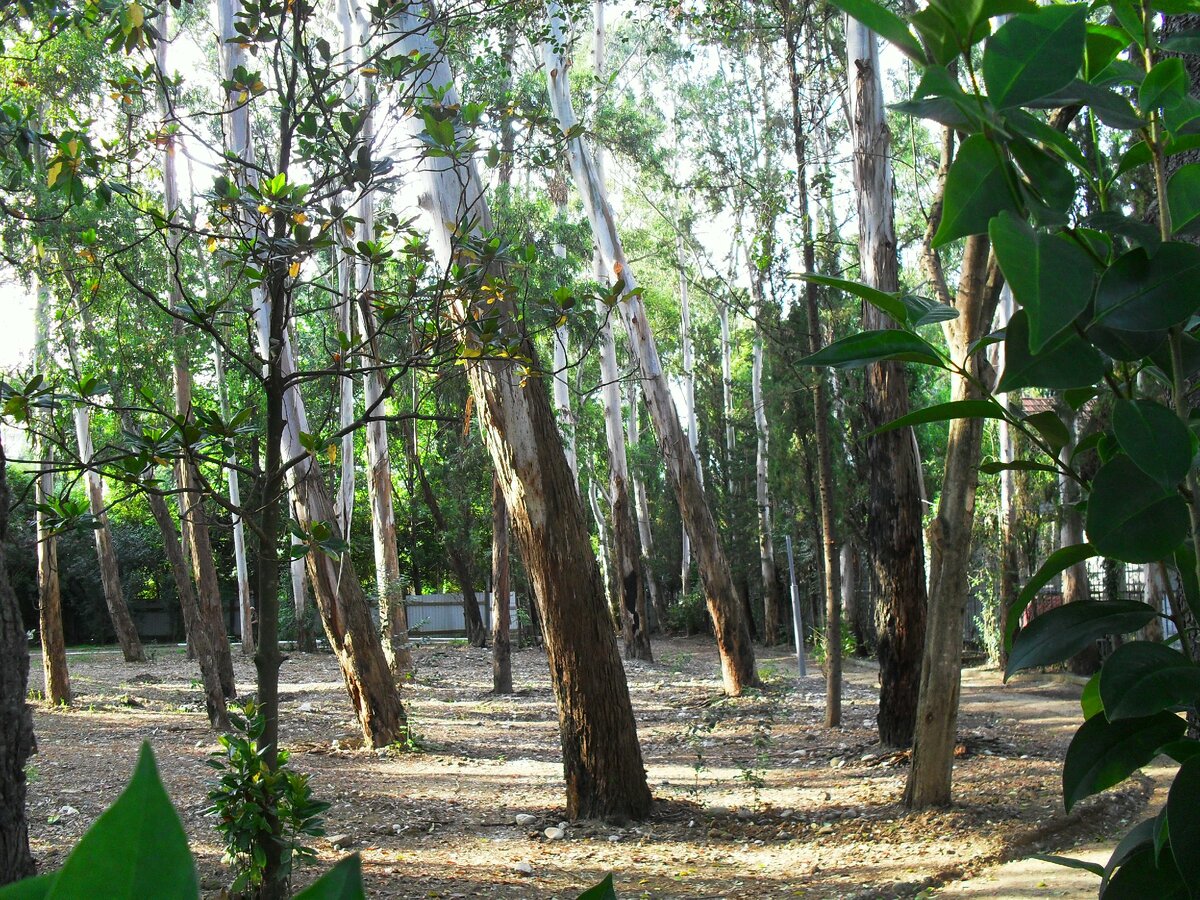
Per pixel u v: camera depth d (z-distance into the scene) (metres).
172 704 17.80
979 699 15.02
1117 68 1.65
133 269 14.41
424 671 24.19
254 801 4.77
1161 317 1.42
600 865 7.29
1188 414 1.70
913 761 8.12
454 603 38.84
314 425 24.23
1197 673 1.53
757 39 13.57
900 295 1.94
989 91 1.33
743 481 32.12
